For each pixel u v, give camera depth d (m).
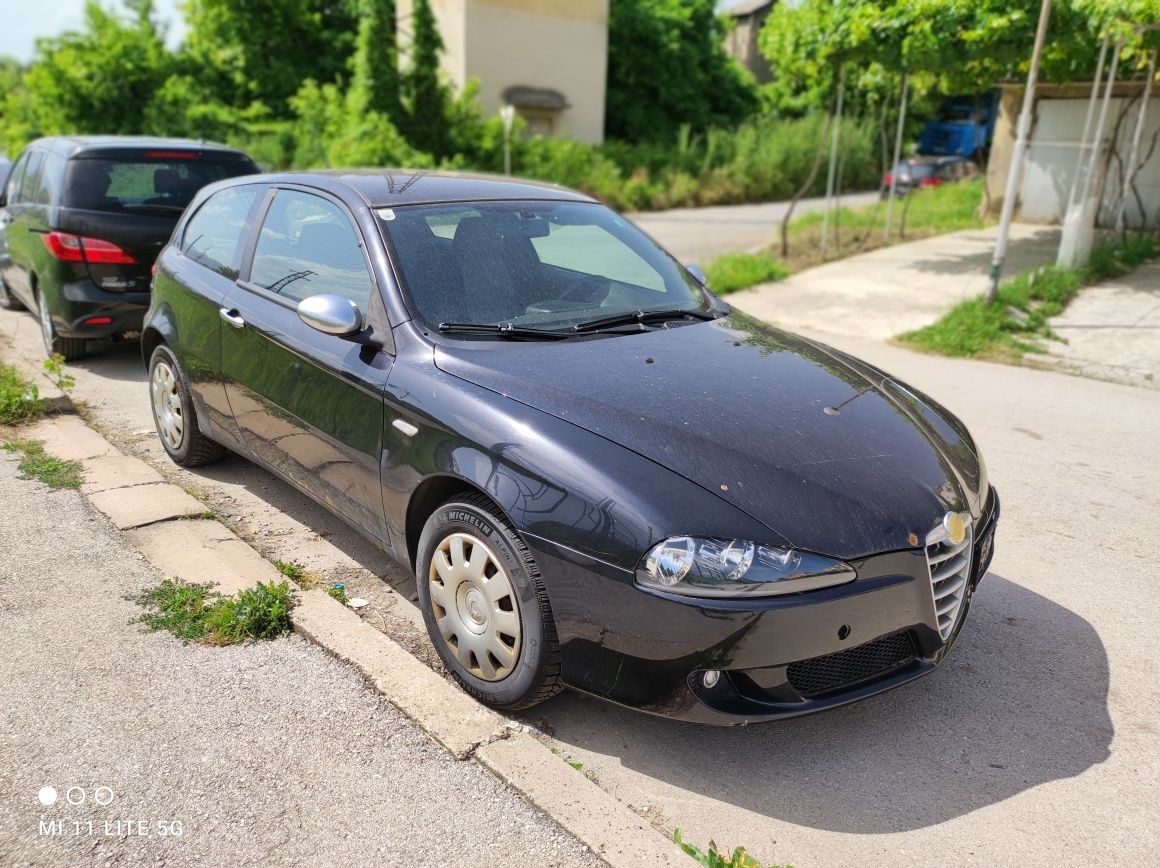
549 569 2.78
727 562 2.59
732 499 2.69
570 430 2.89
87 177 6.71
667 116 35.28
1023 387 7.52
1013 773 2.94
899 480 2.94
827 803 2.78
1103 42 10.45
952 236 15.79
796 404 3.21
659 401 3.05
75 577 3.76
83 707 2.98
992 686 3.42
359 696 3.09
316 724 2.94
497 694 3.03
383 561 4.16
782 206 27.88
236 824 2.52
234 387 4.30
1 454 5.02
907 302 10.74
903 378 7.75
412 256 3.63
